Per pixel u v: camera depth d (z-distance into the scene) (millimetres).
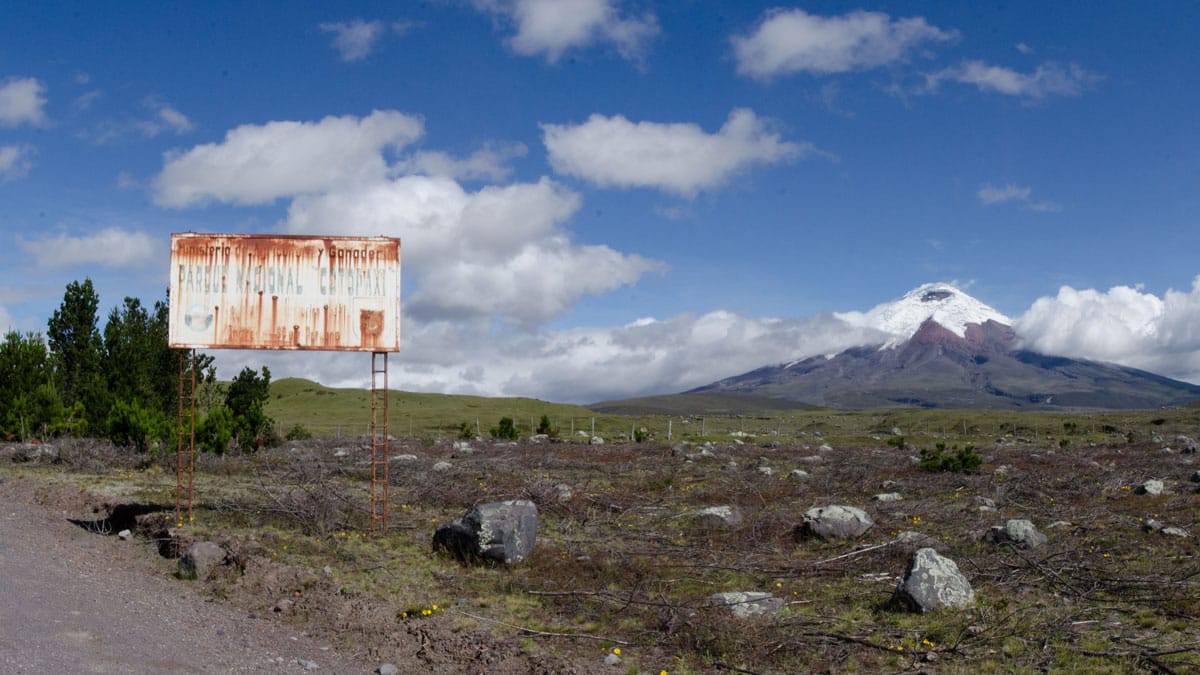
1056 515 20500
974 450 46938
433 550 16406
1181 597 12617
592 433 72188
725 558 16297
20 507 20219
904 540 16969
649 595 13281
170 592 13297
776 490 26625
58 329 41375
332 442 46688
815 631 11258
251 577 13797
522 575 14578
